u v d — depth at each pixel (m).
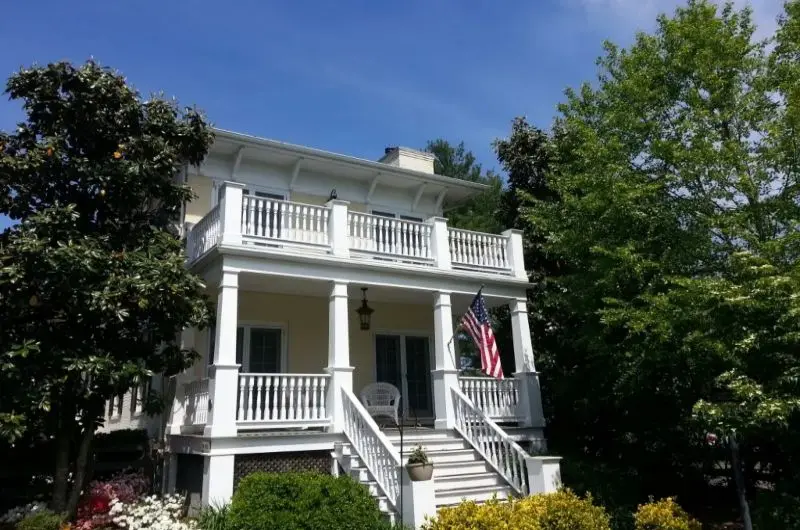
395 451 8.84
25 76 9.82
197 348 12.32
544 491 9.23
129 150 10.15
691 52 10.40
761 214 9.42
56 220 8.86
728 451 11.81
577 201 11.30
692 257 9.82
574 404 14.31
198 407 10.54
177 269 9.30
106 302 8.46
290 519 7.42
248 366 13.00
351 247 11.96
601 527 7.00
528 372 13.02
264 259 10.63
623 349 11.36
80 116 9.95
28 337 8.69
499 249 14.07
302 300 14.05
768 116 9.90
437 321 12.49
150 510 9.24
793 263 8.09
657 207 10.18
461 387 12.21
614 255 9.87
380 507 8.77
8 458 11.47
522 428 12.39
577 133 12.44
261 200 11.12
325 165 14.41
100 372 8.51
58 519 8.48
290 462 9.96
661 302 8.70
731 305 7.84
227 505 8.47
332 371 10.70
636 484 12.07
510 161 18.17
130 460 13.30
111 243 9.91
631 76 11.20
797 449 9.69
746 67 10.26
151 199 10.97
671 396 11.48
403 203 16.06
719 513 11.92
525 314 13.72
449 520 6.48
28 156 9.28
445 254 13.01
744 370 8.28
